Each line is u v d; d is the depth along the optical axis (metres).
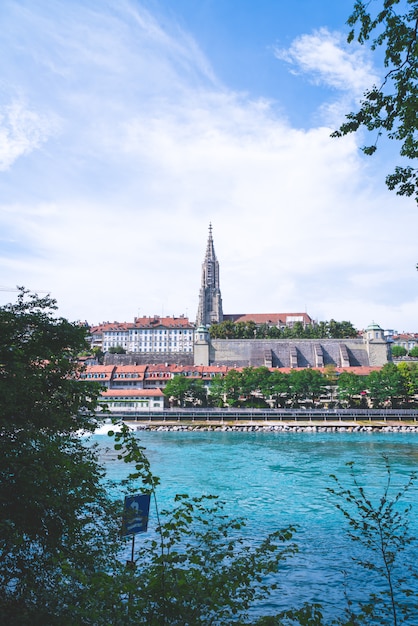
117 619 10.02
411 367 152.00
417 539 30.33
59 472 15.93
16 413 17.62
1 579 16.44
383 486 47.34
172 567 10.89
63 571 11.59
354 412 127.44
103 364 189.75
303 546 29.66
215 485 48.66
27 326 20.64
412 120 12.82
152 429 119.12
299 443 88.94
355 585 23.75
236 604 11.16
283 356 194.62
